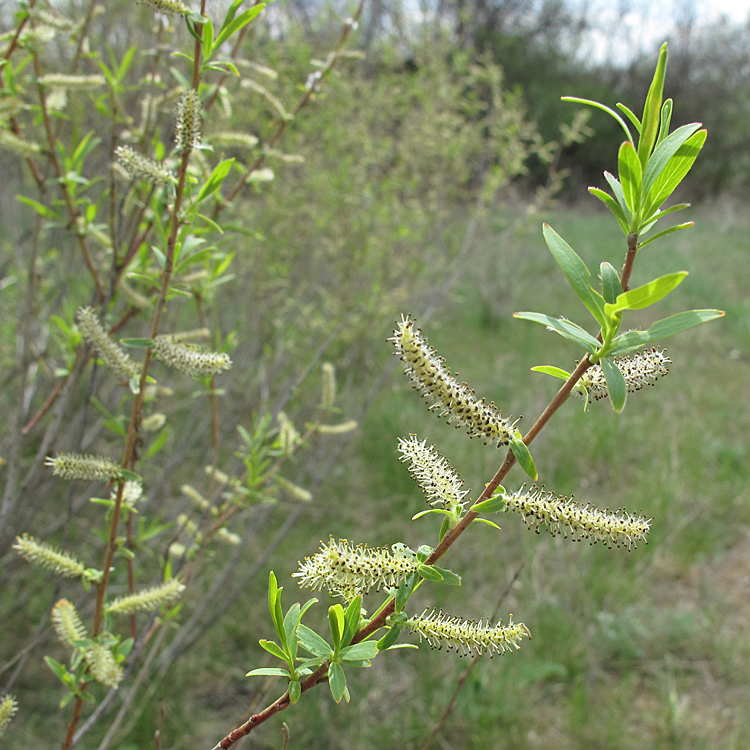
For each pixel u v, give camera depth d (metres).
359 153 4.62
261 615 3.49
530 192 12.63
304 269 5.12
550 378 6.51
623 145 0.85
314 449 4.37
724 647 3.70
